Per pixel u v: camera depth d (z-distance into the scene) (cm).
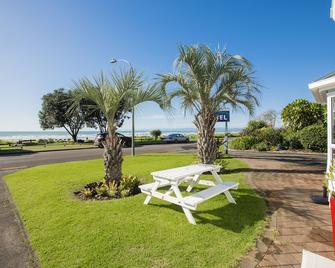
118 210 478
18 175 910
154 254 320
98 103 609
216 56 763
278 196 555
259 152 1612
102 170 984
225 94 823
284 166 979
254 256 311
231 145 1952
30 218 455
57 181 762
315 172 845
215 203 506
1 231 414
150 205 504
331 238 353
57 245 351
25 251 345
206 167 561
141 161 1260
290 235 364
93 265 300
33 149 2288
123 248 336
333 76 454
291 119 1761
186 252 322
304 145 1557
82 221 429
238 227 392
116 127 638
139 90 621
